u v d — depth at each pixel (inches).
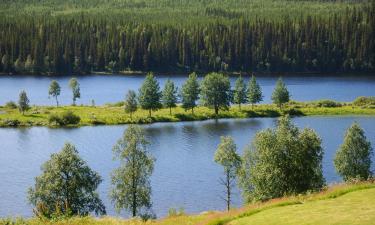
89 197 3011.8
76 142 5521.7
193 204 3572.8
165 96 7357.3
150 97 7130.9
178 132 6092.5
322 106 7755.9
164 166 4522.6
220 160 3395.7
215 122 6875.0
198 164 4586.6
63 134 5959.6
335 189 1994.3
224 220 1812.3
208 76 7426.2
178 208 3481.8
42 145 5393.7
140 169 3302.2
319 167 3026.6
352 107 7613.2
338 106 7765.8
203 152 5039.4
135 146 3326.8
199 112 7465.6
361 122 6535.4
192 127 6456.7
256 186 2866.6
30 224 2020.2
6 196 3750.0
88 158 4810.5
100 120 6712.6
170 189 3885.3
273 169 2785.4
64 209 2800.2
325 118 6968.5
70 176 2987.2
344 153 3636.8
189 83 7357.3
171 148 5211.6
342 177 3764.8
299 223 1563.7
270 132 2935.5
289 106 7721.5
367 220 1486.2
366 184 2022.6
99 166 4520.2
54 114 6624.0
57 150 5167.3
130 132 3366.1
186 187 3934.5
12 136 5866.1
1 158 4845.0
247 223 1690.5
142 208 3499.0
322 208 1710.1
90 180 3048.7
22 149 5216.5
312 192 2256.4
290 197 2038.6
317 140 2893.7
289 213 1708.9
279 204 1886.1
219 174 4271.7
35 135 5920.3
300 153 2795.3
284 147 2812.5
